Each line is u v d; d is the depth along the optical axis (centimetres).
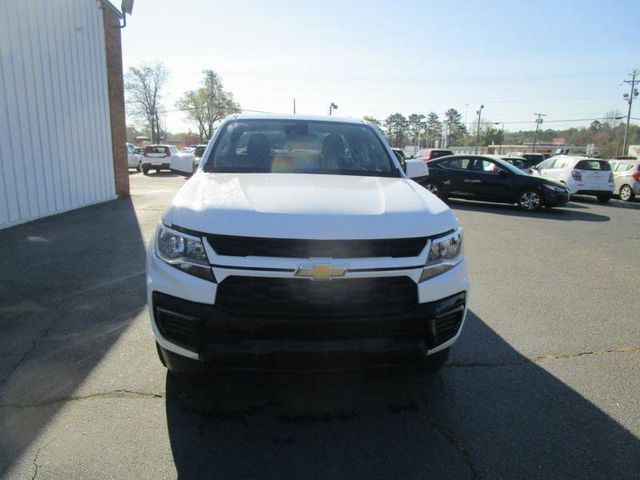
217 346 245
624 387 331
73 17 1073
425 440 267
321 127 426
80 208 1106
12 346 372
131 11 1302
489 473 242
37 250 677
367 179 346
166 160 2722
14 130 862
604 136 9381
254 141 397
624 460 254
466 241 856
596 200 1820
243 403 299
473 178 1383
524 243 852
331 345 244
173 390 311
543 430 279
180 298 248
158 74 7269
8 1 840
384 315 248
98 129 1212
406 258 253
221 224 247
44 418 279
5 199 842
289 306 241
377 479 236
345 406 300
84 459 245
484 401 309
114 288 512
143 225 881
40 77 941
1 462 241
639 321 462
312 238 242
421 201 291
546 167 1873
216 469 240
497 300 520
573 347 397
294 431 273
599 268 676
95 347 371
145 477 233
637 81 5459
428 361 276
